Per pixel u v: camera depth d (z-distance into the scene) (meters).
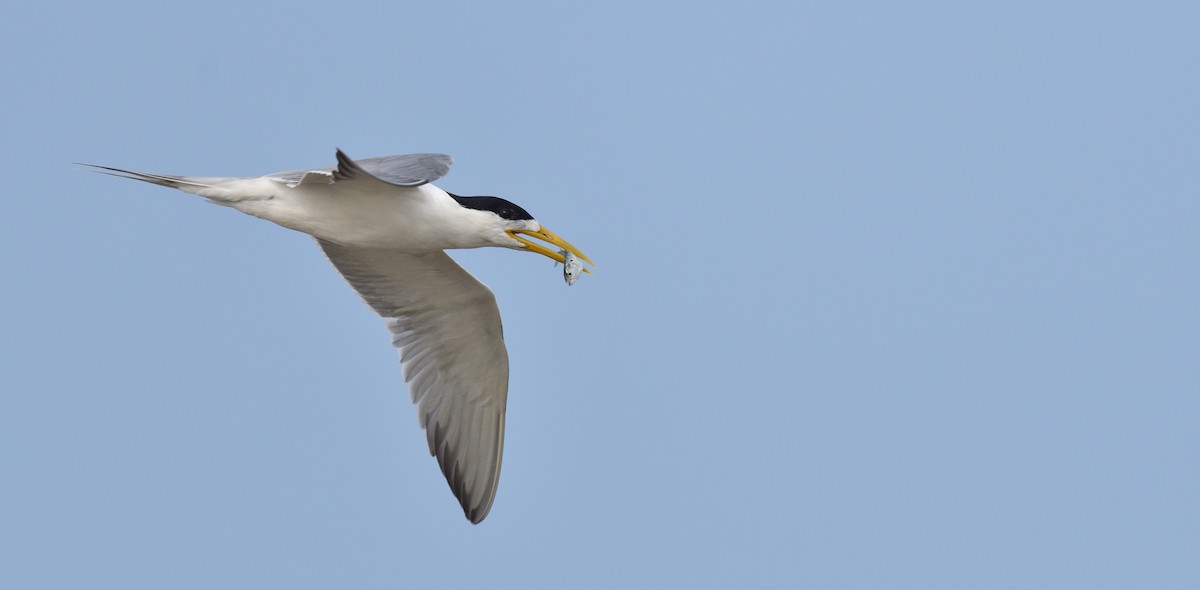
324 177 12.75
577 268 14.05
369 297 15.51
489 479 16.00
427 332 15.73
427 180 11.59
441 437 15.97
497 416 16.05
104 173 13.10
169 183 13.07
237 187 13.07
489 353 15.80
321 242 15.04
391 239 13.59
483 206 13.86
